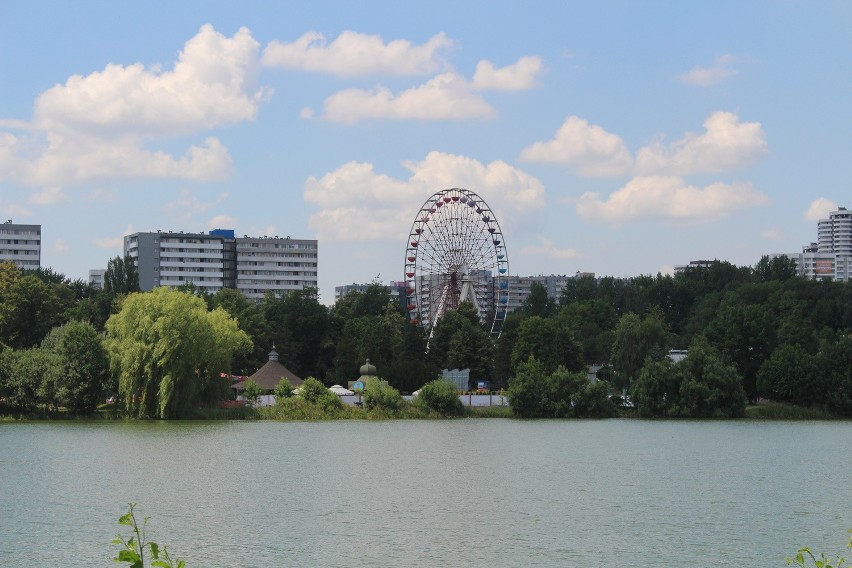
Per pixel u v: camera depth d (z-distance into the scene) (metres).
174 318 151.38
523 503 81.75
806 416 179.50
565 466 106.44
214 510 77.44
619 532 70.25
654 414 177.75
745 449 125.38
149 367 151.12
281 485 90.44
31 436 130.00
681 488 90.81
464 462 109.12
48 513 75.44
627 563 61.28
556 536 68.75
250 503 80.75
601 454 118.50
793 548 65.62
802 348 191.88
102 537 67.12
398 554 63.09
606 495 86.44
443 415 174.62
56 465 101.69
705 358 179.88
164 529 70.12
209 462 105.81
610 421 172.38
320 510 77.81
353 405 176.12
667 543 66.81
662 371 178.50
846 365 182.50
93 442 123.44
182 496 83.69
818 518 75.94
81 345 153.50
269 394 187.00
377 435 140.50
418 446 125.50
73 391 151.25
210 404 163.38
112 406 161.38
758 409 181.00
